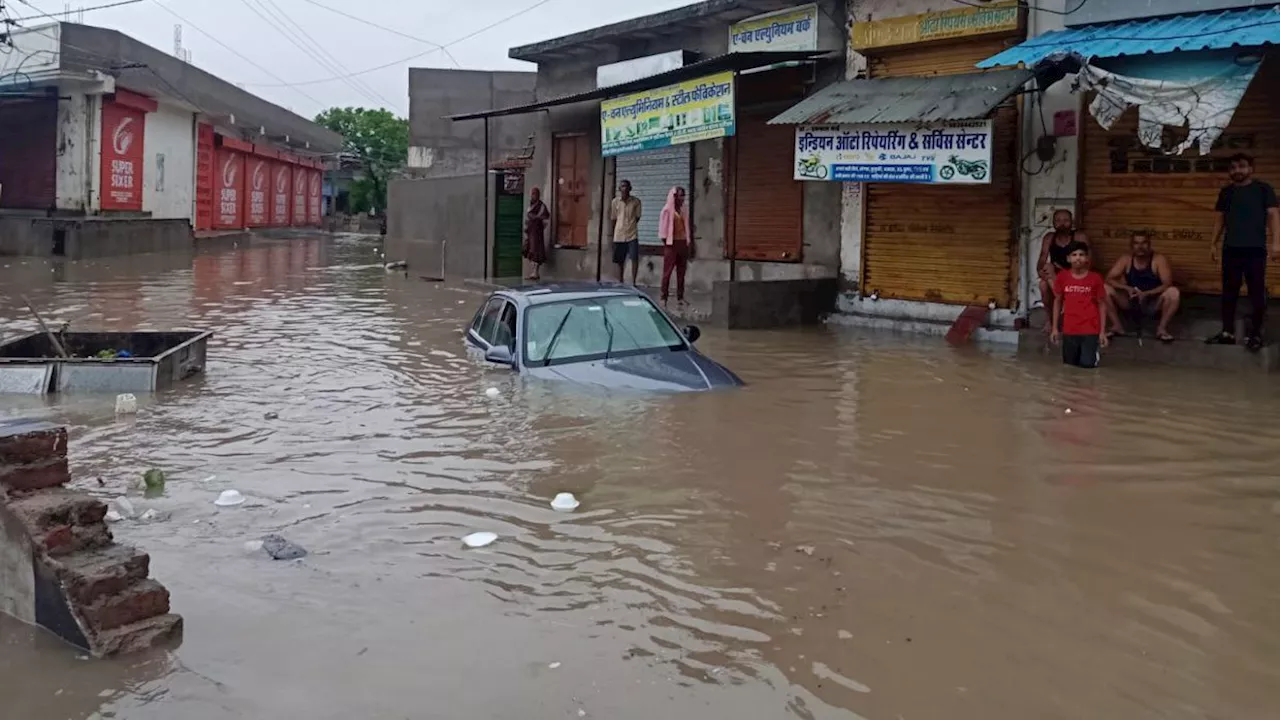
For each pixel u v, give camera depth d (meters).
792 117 12.94
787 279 14.42
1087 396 8.73
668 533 5.17
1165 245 11.55
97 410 7.88
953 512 5.52
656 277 18.00
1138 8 11.12
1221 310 10.95
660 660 3.82
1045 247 11.69
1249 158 10.20
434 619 4.17
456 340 11.69
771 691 3.60
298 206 49.75
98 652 3.82
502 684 3.64
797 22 15.02
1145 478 6.19
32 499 4.16
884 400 8.48
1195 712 3.45
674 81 14.73
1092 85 10.55
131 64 27.45
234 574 4.62
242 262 26.17
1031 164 12.54
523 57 20.06
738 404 8.09
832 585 4.52
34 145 27.72
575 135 19.94
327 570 4.68
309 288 18.88
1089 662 3.81
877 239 14.17
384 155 60.19
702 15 15.96
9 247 25.05
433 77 36.47
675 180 17.48
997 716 3.43
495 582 4.55
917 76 13.34
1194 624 4.13
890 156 12.62
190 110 33.16
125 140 29.17
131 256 26.66
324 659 3.83
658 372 8.58
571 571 4.68
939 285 13.55
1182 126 10.45
